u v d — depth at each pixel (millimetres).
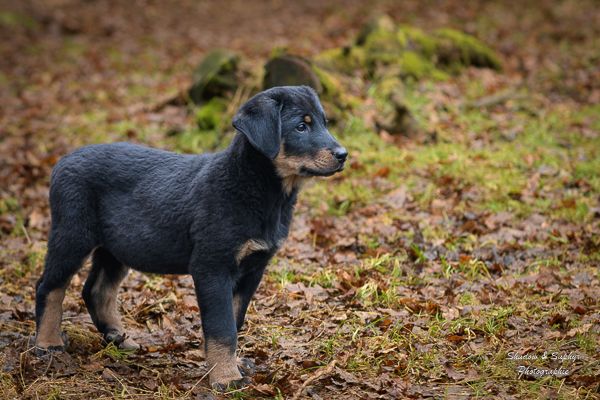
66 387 6074
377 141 11727
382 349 6539
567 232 8820
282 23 23297
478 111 12961
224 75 12930
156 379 6211
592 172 10445
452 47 15039
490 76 14812
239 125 5793
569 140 11797
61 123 13797
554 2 23000
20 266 8648
